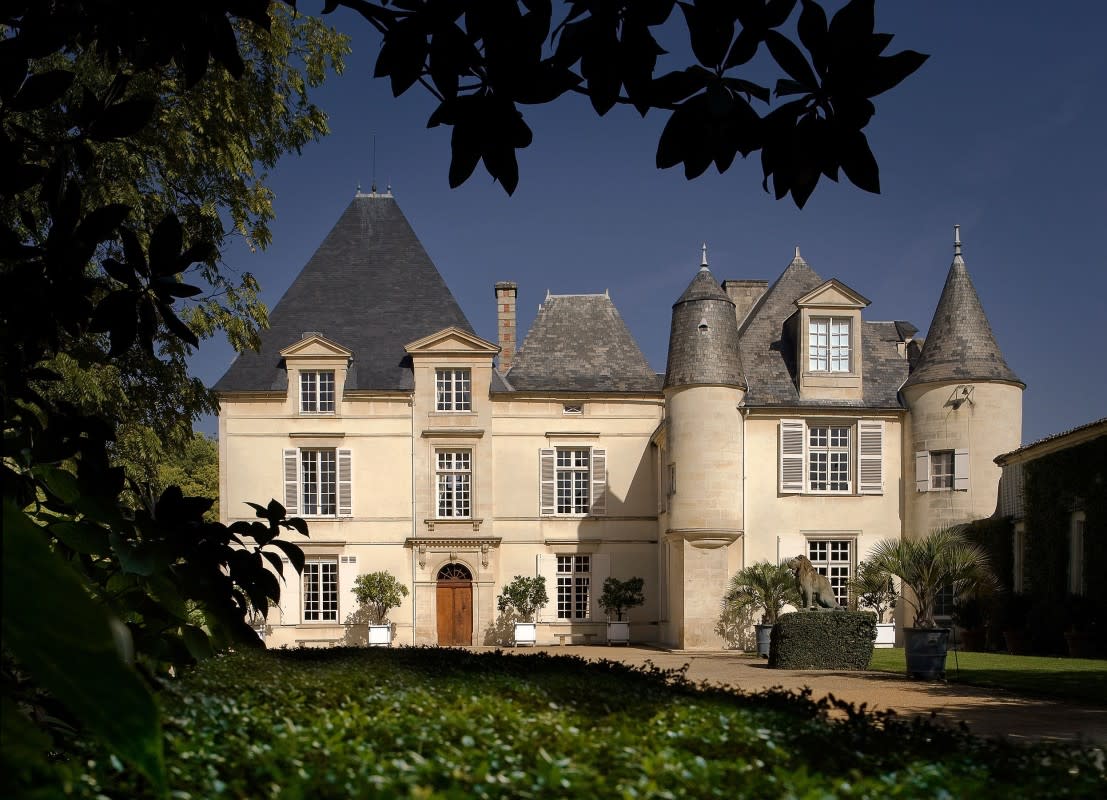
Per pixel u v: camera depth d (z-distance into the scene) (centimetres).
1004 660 1962
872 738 514
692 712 570
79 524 366
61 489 370
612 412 3341
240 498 3209
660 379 3428
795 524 2880
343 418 3256
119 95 383
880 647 2762
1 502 107
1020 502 2594
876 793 342
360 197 3684
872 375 3000
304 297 3469
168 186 1672
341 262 3550
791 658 1888
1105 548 2112
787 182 363
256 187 1814
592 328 3494
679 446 2898
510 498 3284
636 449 3331
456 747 415
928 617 1623
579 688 747
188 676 630
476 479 3269
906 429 2917
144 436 1725
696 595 2819
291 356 3241
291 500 3216
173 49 377
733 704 649
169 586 381
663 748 426
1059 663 1862
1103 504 2133
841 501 2898
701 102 346
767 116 354
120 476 380
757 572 2509
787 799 320
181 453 1920
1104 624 2072
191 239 1616
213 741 423
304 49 1877
